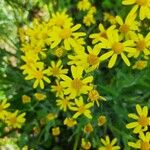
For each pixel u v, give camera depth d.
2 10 0.36
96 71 0.31
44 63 0.33
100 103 0.33
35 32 0.31
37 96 0.34
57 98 0.35
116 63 0.34
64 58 0.32
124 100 0.34
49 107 0.37
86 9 0.42
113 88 0.32
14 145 0.41
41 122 0.41
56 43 0.28
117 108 0.33
